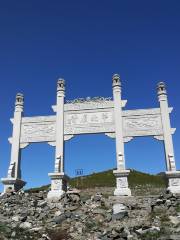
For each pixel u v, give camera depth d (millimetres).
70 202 24531
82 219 21078
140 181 63781
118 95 30109
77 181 64688
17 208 24266
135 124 29109
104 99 30359
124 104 29750
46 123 30812
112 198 25438
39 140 30344
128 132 28953
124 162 27734
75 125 30078
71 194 25438
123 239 16828
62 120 30281
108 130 29344
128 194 26375
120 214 20844
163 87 29734
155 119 29000
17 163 30000
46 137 30328
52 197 26781
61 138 29672
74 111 30516
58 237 18109
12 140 30688
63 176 28047
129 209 22141
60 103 30859
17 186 29609
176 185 26234
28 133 30812
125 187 26781
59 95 31125
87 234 18484
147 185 55688
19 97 31984
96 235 18094
